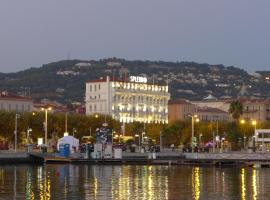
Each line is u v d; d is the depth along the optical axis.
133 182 129.38
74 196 102.94
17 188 114.94
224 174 155.62
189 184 125.19
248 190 113.88
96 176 145.88
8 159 199.88
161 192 109.50
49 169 172.12
